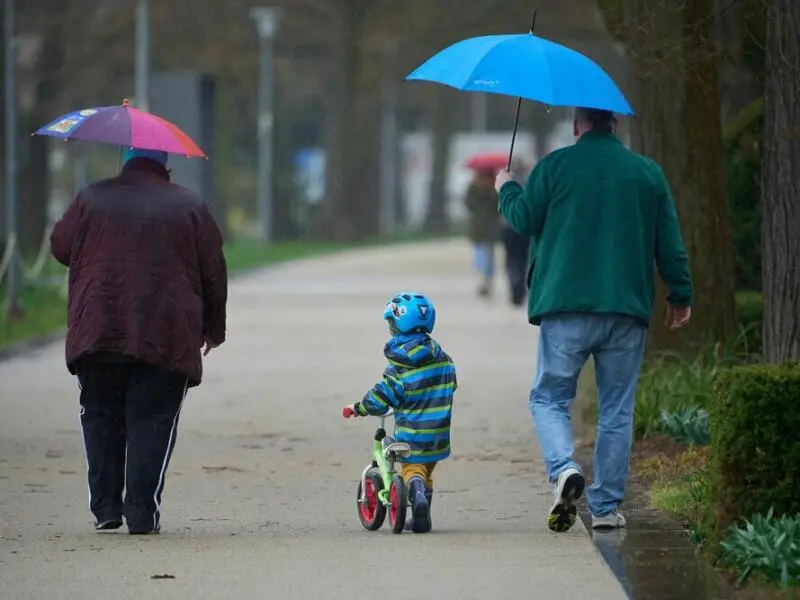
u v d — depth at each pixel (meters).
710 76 50.66
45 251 109.50
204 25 193.50
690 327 50.44
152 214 32.09
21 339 81.06
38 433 49.81
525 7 169.62
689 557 28.58
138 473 32.34
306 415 54.03
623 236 31.16
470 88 30.86
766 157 34.78
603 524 31.66
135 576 27.28
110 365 32.31
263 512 35.91
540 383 31.64
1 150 133.00
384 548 29.91
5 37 92.25
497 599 25.25
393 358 31.80
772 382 27.36
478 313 99.88
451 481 40.12
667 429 42.62
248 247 196.50
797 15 33.81
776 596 25.12
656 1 44.41
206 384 63.03
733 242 57.66
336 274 145.50
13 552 29.83
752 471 27.52
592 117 31.86
